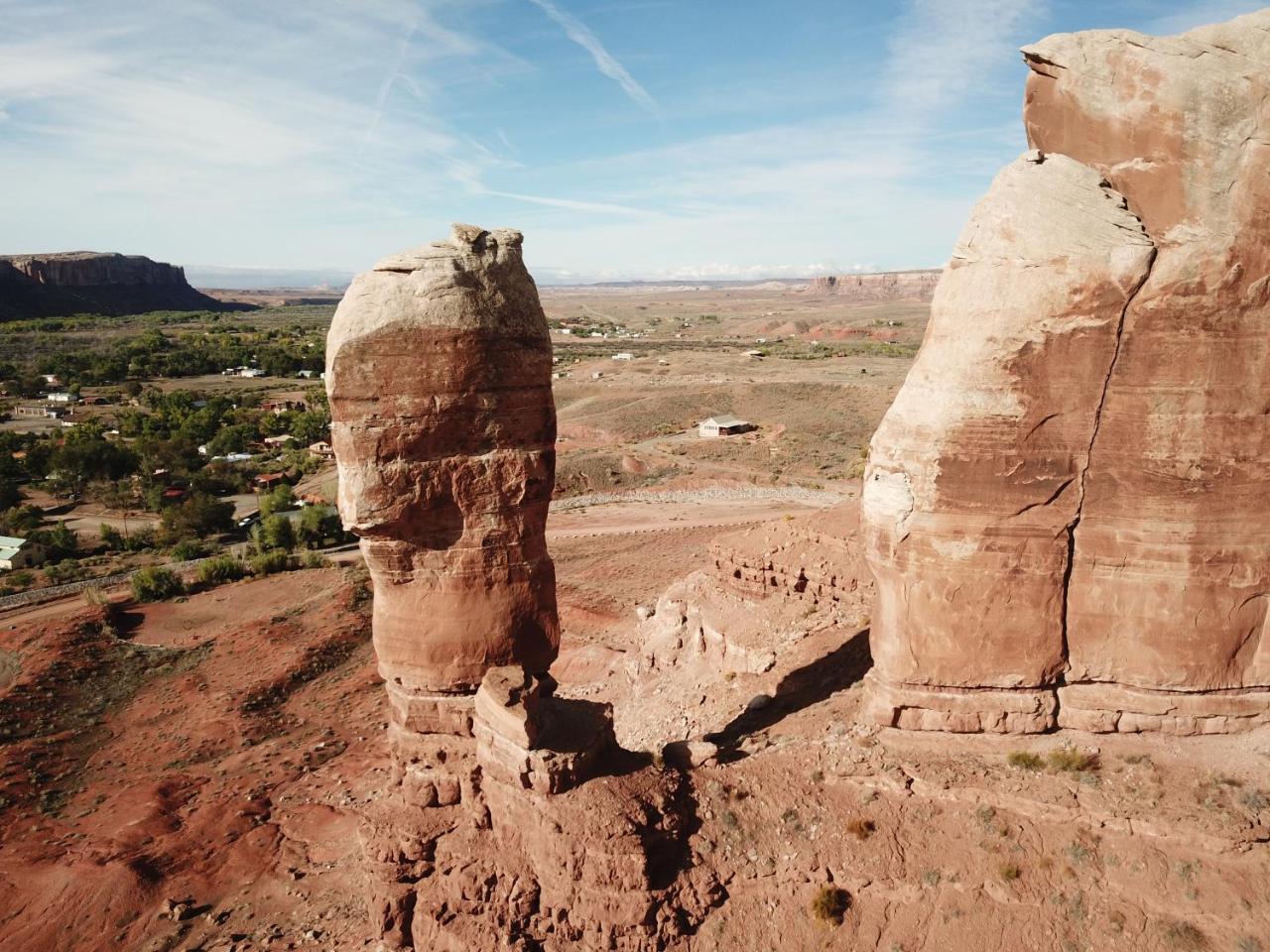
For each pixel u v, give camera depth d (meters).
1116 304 15.14
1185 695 16.55
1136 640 16.42
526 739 16.39
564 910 15.94
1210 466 15.48
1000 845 15.53
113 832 28.98
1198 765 16.03
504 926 16.31
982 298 15.64
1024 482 15.95
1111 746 16.77
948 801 16.30
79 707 41.72
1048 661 16.81
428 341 16.58
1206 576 15.94
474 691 18.38
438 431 17.00
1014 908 14.88
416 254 16.83
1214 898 14.21
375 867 18.08
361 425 16.73
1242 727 16.56
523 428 17.73
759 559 34.12
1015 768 16.53
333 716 39.66
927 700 17.42
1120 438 15.66
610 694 34.34
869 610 28.12
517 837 16.86
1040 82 15.85
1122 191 15.27
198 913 23.97
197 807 30.83
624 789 16.44
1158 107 14.80
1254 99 14.38
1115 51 15.10
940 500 16.23
